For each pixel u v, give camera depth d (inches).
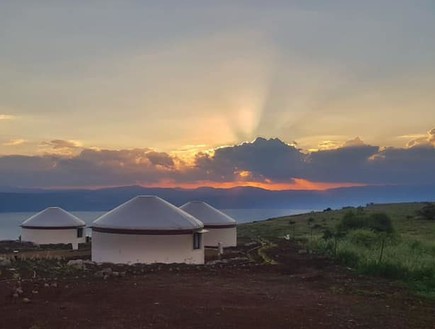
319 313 457.4
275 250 1111.0
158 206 935.0
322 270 758.5
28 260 832.9
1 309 448.1
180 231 901.8
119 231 899.4
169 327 397.1
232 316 432.1
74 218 1467.8
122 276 650.8
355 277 676.1
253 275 706.8
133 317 422.9
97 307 456.8
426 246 1002.1
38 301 480.7
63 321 409.4
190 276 676.7
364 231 1193.4
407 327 423.2
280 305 484.4
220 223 1314.0
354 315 455.2
